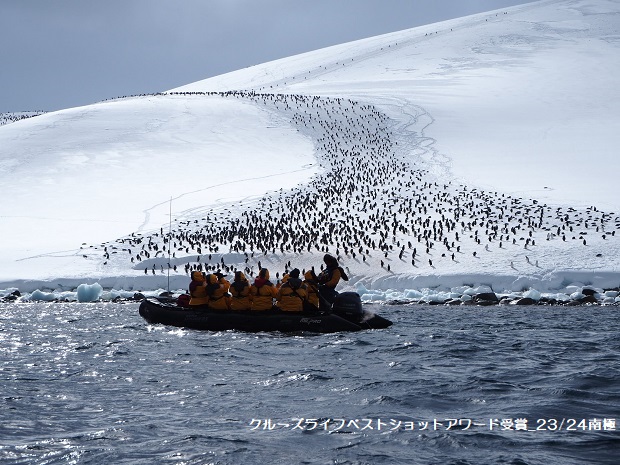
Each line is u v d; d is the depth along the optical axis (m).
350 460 9.43
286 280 26.66
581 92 190.75
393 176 121.38
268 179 125.56
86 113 179.25
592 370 17.06
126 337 25.48
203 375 16.59
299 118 174.38
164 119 172.25
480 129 160.25
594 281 62.94
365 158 139.75
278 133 161.50
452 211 93.44
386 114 177.25
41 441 10.52
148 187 121.88
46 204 113.12
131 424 11.60
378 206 99.56
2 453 9.84
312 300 26.67
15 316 39.28
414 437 10.65
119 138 155.62
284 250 79.00
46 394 14.27
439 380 15.70
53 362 18.97
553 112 171.88
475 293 59.72
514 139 149.00
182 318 27.89
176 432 11.06
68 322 34.06
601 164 123.88
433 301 55.84
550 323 33.31
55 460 9.53
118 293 63.53
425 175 121.19
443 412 12.46
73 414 12.41
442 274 66.12
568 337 25.88
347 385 15.15
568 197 99.94
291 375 16.44
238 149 148.38
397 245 77.50
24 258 82.56
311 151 147.62
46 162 138.75
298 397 13.88
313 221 90.19
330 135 160.00
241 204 107.31
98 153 144.50
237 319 26.61
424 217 91.50
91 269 77.00
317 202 105.25
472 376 16.27
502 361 18.98
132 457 9.66
